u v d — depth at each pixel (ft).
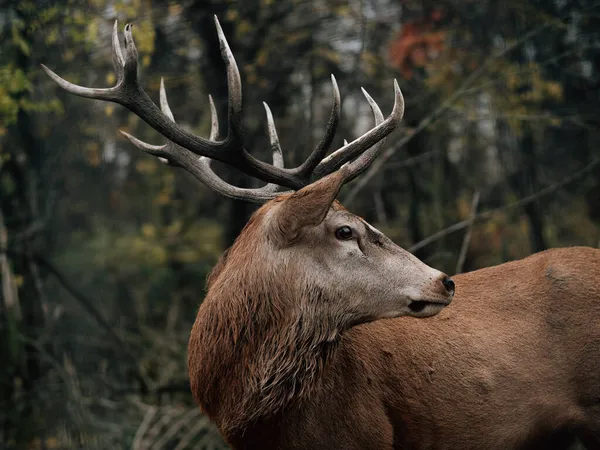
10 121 28.63
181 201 47.37
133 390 32.45
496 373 16.48
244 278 14.49
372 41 35.63
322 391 14.76
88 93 15.31
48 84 33.32
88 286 44.21
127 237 48.98
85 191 49.37
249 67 33.12
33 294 31.94
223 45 15.23
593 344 16.75
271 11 34.53
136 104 15.56
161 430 30.22
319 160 15.80
